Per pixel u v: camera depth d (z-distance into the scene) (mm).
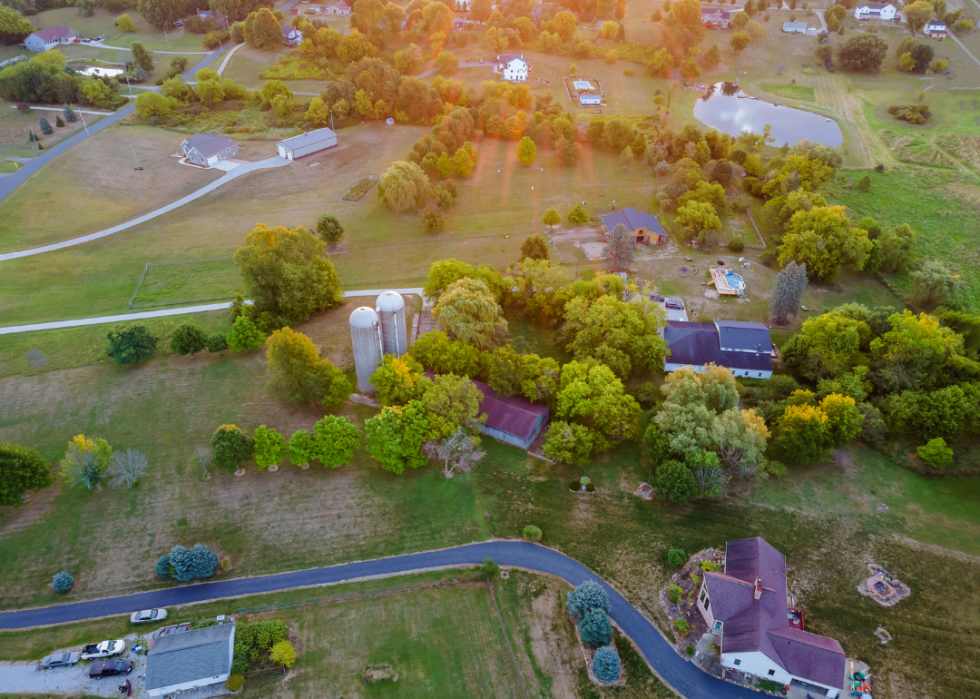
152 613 81812
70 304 136500
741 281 146000
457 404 101812
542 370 111250
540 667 78688
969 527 93125
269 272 127562
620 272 150625
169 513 94688
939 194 184000
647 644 80062
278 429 107875
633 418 104375
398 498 97938
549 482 100938
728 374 106250
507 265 153500
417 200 174125
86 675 75938
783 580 82250
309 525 93875
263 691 75500
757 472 97000
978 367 109375
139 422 108625
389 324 111000
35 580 86250
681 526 93938
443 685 76812
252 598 84875
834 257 143625
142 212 171500
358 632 81500
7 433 105688
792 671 72938
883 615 82125
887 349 114750
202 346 121312
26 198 173875
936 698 74000
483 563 89688
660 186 187625
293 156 197000
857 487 99125
